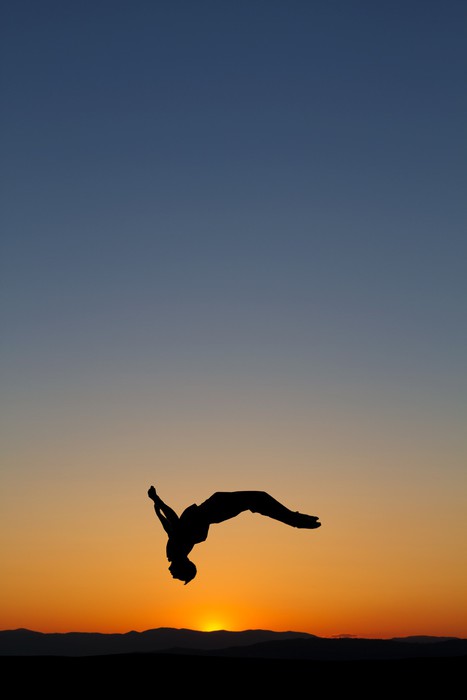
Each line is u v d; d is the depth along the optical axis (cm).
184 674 2530
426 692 2373
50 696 2297
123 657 2761
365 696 2308
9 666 2623
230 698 2306
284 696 2341
